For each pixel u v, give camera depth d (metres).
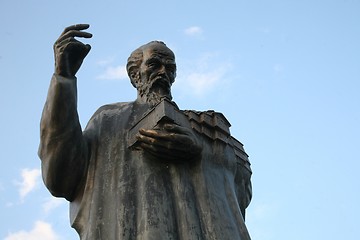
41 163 9.53
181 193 9.30
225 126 10.55
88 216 9.27
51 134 9.20
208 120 10.31
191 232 8.84
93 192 9.39
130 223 8.77
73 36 9.47
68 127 9.24
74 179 9.55
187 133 9.59
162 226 8.73
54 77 9.27
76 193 9.69
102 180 9.46
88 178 9.61
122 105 10.65
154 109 9.77
